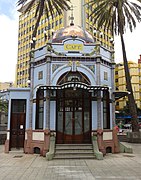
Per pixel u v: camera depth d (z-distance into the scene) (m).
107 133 15.91
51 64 16.05
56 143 15.31
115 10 22.92
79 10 58.84
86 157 13.55
